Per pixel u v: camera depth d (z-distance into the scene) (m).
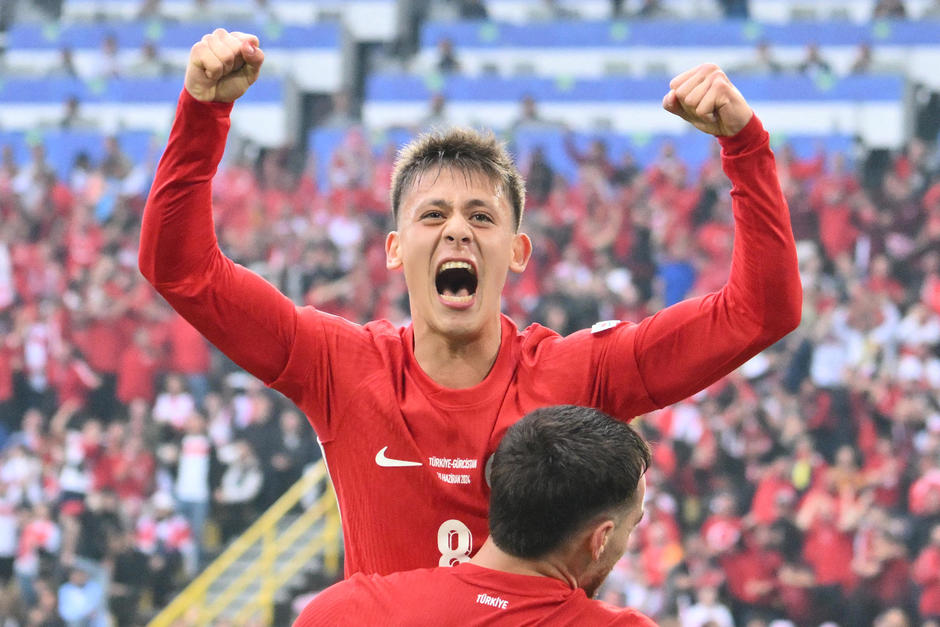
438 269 3.32
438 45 24.05
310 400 3.40
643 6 24.42
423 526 3.29
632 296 16.39
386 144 20.08
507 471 2.95
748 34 23.39
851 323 16.11
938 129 22.70
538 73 23.64
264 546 14.78
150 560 14.43
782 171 18.86
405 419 3.32
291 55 24.20
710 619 12.65
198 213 3.16
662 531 13.19
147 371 16.17
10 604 14.31
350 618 2.93
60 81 23.22
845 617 12.80
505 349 3.43
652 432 14.66
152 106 22.97
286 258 17.38
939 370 15.79
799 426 14.51
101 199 19.97
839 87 21.97
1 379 16.67
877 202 18.27
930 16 23.30
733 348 3.24
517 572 2.94
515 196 3.50
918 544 13.45
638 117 22.44
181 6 25.33
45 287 18.22
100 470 15.19
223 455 15.04
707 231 17.56
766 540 13.06
